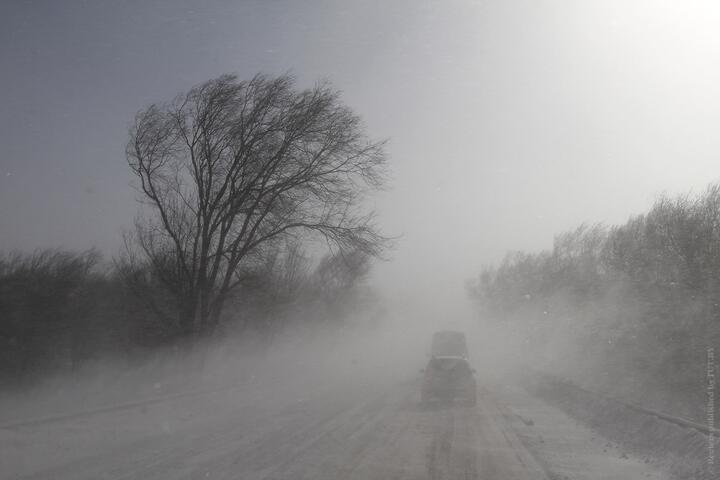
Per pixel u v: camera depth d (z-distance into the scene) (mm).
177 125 26297
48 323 24672
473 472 10734
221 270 29328
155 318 28000
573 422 18031
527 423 17328
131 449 12172
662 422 13859
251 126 26609
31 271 24859
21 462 10539
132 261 26969
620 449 13477
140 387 25828
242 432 14781
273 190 27406
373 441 13789
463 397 22078
